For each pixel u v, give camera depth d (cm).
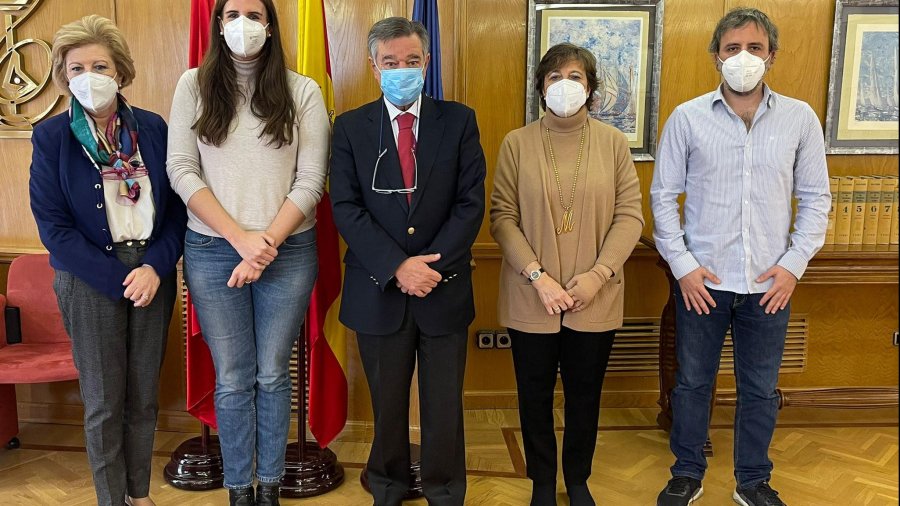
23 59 287
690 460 231
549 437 220
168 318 207
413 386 273
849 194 293
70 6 282
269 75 198
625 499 239
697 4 301
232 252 201
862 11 300
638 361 324
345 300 208
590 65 208
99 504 201
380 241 194
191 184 195
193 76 202
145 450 208
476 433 296
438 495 212
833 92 306
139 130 199
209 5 236
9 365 245
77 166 189
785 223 213
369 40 198
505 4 298
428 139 199
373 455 217
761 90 213
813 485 250
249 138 199
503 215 216
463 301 205
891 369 325
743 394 225
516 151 218
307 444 264
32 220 293
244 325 207
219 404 208
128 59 196
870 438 292
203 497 239
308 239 210
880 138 310
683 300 223
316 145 207
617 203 214
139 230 197
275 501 216
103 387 194
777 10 302
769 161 209
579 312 206
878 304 321
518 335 215
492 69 301
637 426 304
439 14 268
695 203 220
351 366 285
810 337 322
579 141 212
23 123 288
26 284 273
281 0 279
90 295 189
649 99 304
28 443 284
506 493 243
